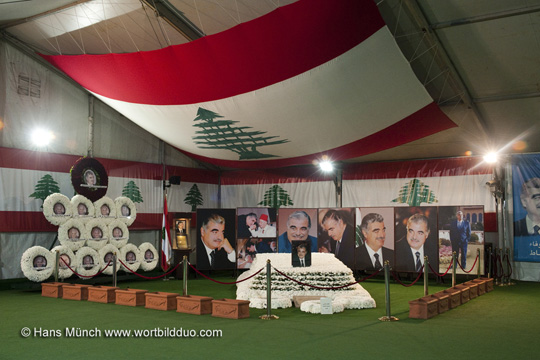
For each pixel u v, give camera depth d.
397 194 17.23
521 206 15.76
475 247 14.55
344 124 12.41
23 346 7.01
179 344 7.07
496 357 6.46
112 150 16.73
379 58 9.86
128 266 15.43
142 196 17.38
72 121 15.58
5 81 13.94
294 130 12.99
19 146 14.15
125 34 13.05
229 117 12.57
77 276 14.51
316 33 9.35
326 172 18.52
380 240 15.63
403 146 16.30
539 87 12.36
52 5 11.88
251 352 6.63
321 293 11.05
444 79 12.43
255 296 11.09
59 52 14.62
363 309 10.19
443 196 16.59
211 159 16.59
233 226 16.89
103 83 12.83
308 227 16.53
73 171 14.45
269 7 10.80
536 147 15.24
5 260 13.63
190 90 11.72
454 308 10.38
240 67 10.55
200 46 10.20
